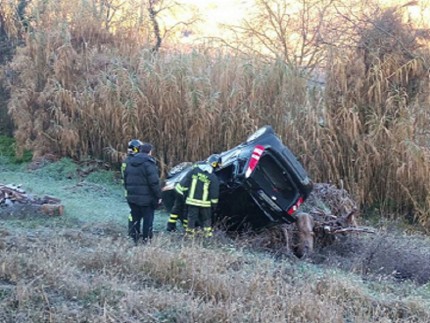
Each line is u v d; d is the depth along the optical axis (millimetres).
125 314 6758
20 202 12375
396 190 16891
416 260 11117
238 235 11688
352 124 17109
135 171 10570
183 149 17547
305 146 16844
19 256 7980
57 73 19422
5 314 6438
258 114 17266
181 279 8039
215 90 17656
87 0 21500
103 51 20734
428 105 17312
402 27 18219
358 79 17641
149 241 9883
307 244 11562
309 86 18125
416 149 16328
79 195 15539
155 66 18250
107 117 18266
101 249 8891
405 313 8195
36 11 21094
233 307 7074
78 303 7000
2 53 22828
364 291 8609
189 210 10883
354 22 18859
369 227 14289
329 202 13148
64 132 18688
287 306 7387
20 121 19797
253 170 11164
